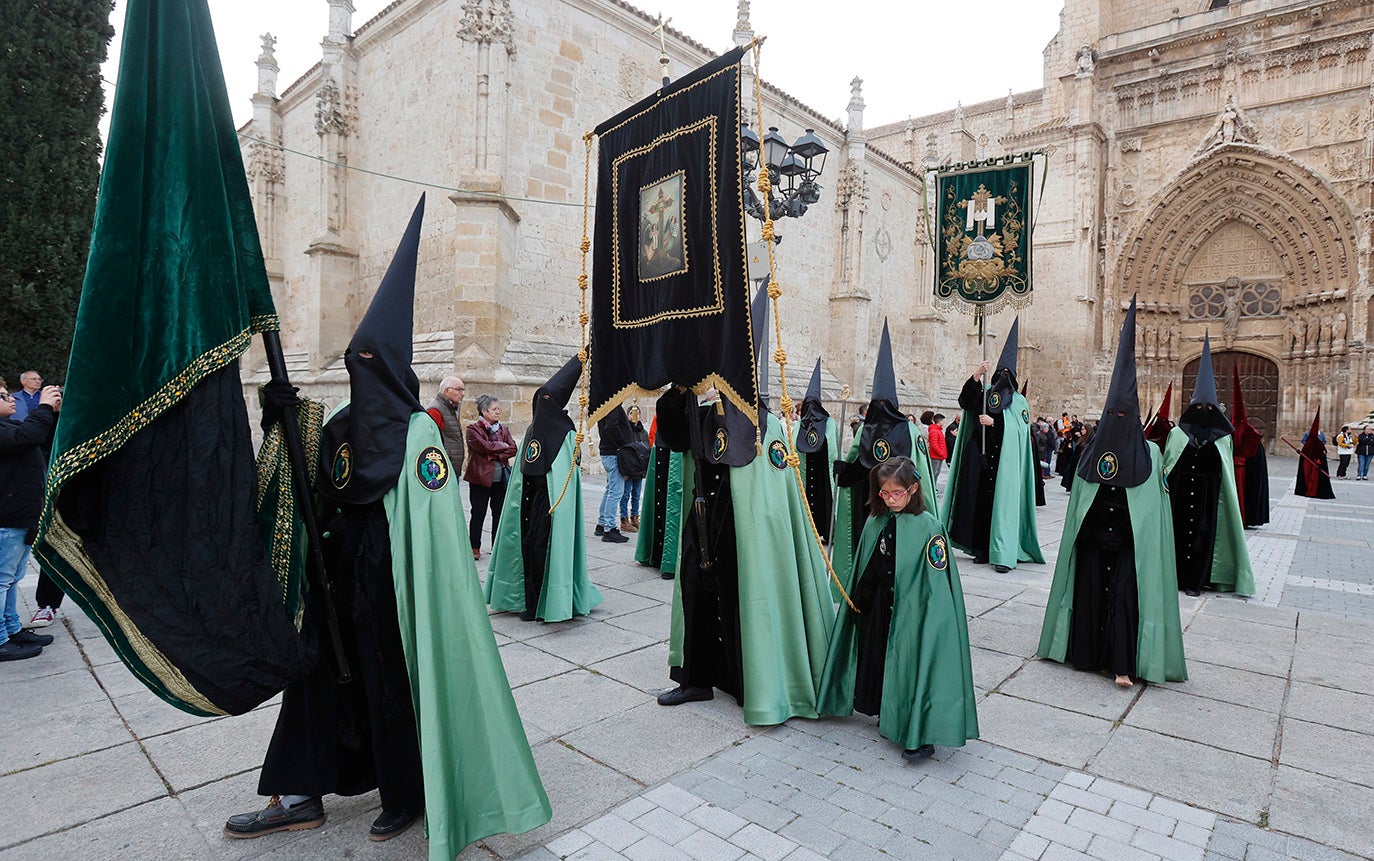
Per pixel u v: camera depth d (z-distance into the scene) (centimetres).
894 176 2683
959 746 357
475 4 1404
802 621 429
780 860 286
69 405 208
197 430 228
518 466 620
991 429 863
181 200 226
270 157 2089
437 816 257
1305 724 423
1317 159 2783
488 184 1420
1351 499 1628
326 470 285
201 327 228
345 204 1809
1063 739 401
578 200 1630
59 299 945
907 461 386
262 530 262
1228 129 2900
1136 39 3127
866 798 335
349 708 295
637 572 791
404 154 1656
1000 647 559
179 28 230
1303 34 2792
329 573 289
